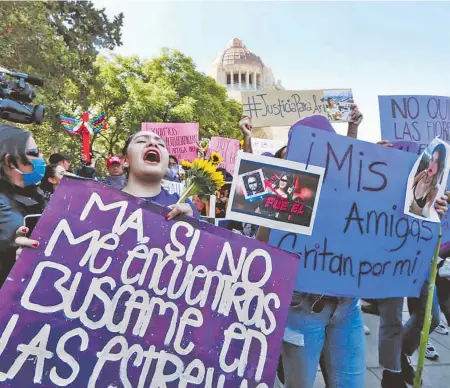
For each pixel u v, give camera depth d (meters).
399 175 2.22
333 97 4.51
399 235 2.24
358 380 2.10
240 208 1.90
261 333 1.71
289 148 2.04
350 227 2.13
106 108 22.20
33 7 12.87
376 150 2.18
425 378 3.26
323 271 2.08
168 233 1.68
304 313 2.04
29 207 2.13
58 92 14.79
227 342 1.66
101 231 1.61
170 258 1.66
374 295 2.17
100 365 1.50
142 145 2.12
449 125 3.08
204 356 1.62
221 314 1.68
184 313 1.64
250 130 3.07
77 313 1.52
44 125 15.07
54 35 14.42
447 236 2.88
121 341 1.54
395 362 2.84
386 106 2.99
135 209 1.66
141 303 1.59
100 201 1.63
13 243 1.95
